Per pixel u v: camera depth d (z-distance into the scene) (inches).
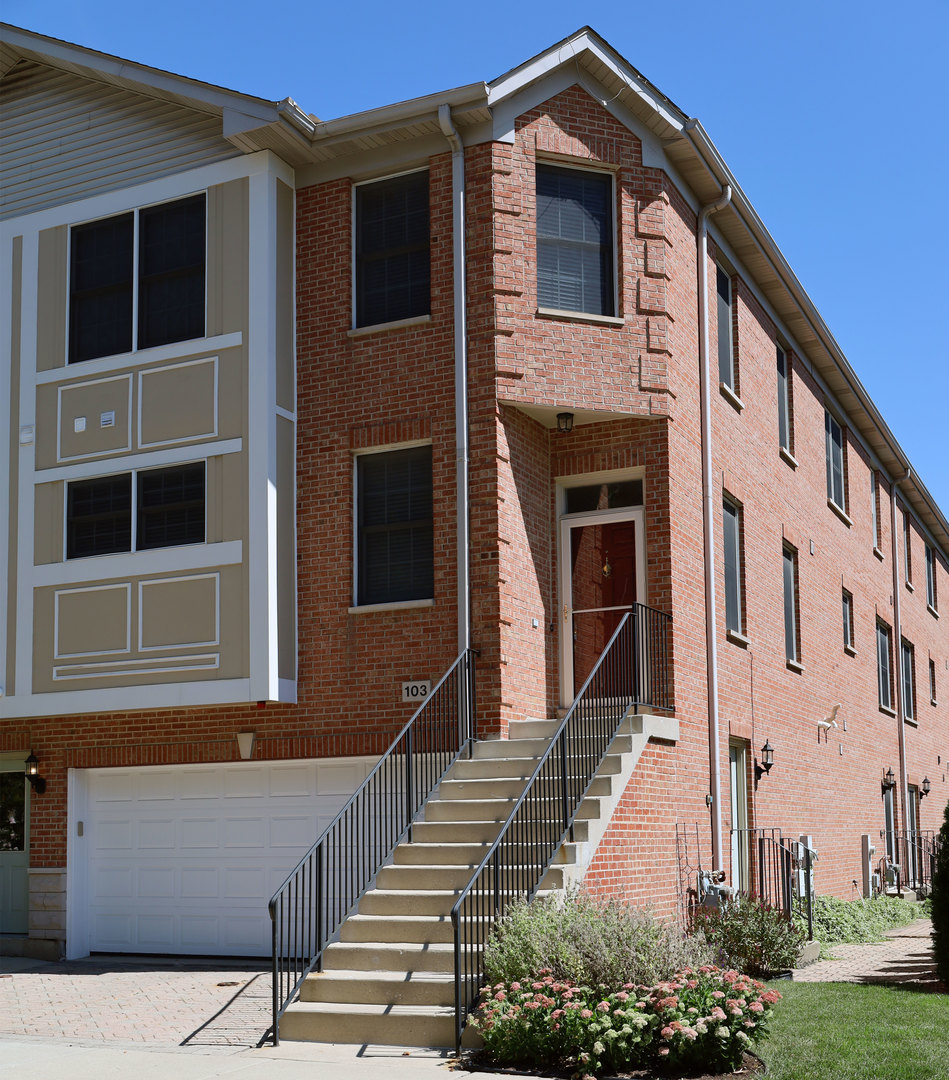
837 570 897.5
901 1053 335.9
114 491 579.2
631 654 534.9
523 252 549.0
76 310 606.2
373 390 558.9
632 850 466.0
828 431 926.4
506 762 479.8
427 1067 333.7
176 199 589.9
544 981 343.6
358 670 542.9
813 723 787.4
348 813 541.3
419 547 549.0
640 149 586.9
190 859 580.4
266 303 558.6
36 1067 341.7
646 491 560.7
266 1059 347.3
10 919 616.4
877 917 741.3
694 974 343.3
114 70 594.9
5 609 586.9
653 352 566.9
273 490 547.8
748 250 700.7
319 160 583.5
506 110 554.6
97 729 597.0
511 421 544.1
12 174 629.9
